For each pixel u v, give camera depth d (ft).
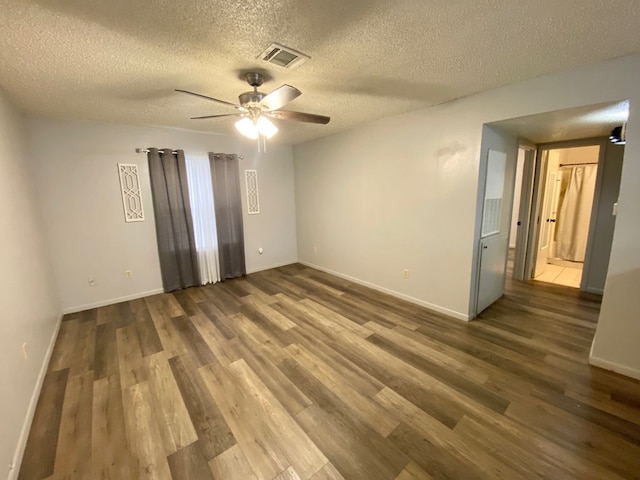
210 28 5.14
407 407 6.17
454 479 4.60
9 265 6.37
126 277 12.62
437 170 10.21
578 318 10.11
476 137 9.00
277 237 17.83
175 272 13.73
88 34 5.24
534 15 4.83
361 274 14.24
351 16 4.85
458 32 5.37
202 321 10.50
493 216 10.45
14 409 5.37
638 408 5.96
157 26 5.04
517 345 8.47
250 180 16.21
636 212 6.54
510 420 5.74
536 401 6.23
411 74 7.29
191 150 13.83
